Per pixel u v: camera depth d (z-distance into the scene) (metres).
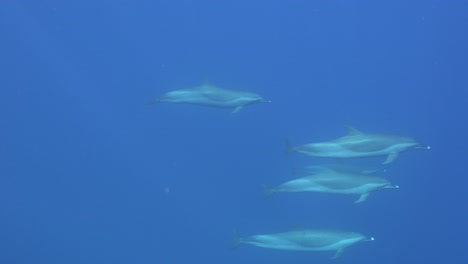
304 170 14.51
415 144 12.38
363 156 12.42
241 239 13.19
